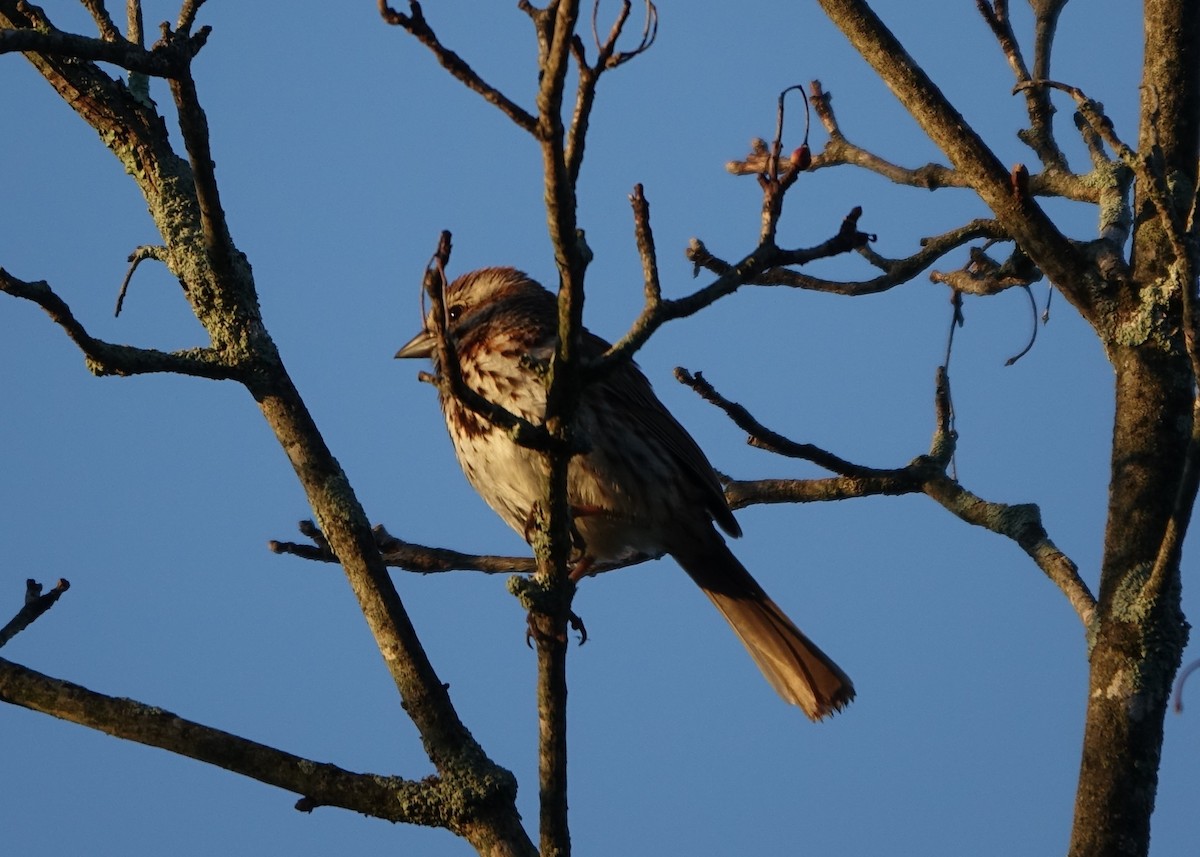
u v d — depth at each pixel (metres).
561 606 6.96
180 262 9.13
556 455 6.60
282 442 8.84
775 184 6.51
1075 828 7.61
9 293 7.88
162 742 7.82
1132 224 9.16
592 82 5.82
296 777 7.88
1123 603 7.85
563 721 7.02
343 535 8.60
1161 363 8.35
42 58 9.45
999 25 9.65
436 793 7.93
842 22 9.14
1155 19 8.91
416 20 5.71
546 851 6.94
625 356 6.37
